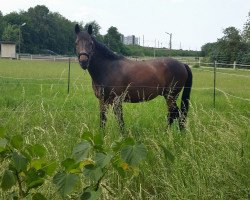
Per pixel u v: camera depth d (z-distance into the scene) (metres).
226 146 4.23
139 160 2.29
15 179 2.22
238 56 45.16
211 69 36.25
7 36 82.69
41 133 4.93
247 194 3.53
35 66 36.56
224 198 3.53
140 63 7.50
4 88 13.45
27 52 86.50
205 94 14.66
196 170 3.81
